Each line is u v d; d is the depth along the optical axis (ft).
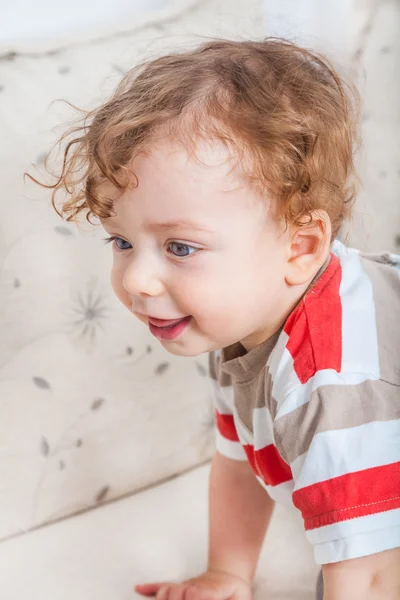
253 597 2.93
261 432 2.49
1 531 3.20
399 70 3.61
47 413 3.20
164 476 3.51
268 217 2.18
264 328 2.41
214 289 2.16
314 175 2.28
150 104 2.17
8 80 3.13
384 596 2.09
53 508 3.28
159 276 2.16
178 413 3.48
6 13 3.54
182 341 2.27
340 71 3.38
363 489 2.06
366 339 2.28
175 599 2.87
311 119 2.28
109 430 3.34
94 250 3.21
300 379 2.21
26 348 3.13
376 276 2.51
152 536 3.22
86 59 3.27
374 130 3.60
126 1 3.86
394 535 2.06
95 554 3.12
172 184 2.08
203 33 3.50
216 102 2.15
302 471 2.11
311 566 3.03
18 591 2.94
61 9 3.68
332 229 2.46
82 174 2.65
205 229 2.10
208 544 3.07
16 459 3.18
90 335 3.24
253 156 2.12
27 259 3.10
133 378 3.35
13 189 3.06
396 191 3.65
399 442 2.11
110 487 3.39
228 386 2.78
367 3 3.71
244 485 2.98
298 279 2.33
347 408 2.13
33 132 3.10
